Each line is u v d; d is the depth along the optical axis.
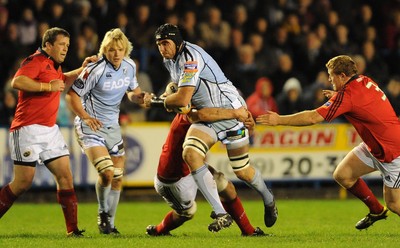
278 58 64.81
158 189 33.84
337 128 57.41
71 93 33.94
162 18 65.19
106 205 34.94
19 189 33.50
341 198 57.81
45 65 32.66
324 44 65.69
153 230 34.81
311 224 40.72
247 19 69.12
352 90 32.50
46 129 33.12
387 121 32.69
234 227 38.38
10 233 36.16
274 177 57.09
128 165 56.06
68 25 62.19
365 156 34.09
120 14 63.31
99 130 34.94
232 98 32.38
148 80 61.44
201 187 31.58
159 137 56.12
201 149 31.72
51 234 35.25
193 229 38.31
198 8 67.06
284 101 60.25
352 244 30.09
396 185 33.09
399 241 31.12
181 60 31.66
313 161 57.31
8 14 66.19
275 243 30.42
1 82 63.50
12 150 33.34
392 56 68.94
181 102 31.17
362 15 70.62
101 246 29.77
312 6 69.19
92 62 34.06
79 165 55.44
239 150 32.78
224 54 64.25
